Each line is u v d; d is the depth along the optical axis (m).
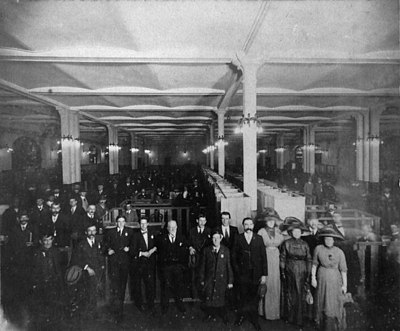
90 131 26.98
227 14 5.06
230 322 4.61
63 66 7.62
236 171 32.66
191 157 40.25
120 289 4.71
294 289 4.38
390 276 5.39
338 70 8.31
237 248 4.52
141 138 36.25
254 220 6.84
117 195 14.76
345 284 4.15
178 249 4.91
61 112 13.41
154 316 4.82
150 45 6.50
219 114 14.34
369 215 8.34
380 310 4.62
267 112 16.00
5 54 6.65
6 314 4.75
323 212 9.09
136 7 4.84
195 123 21.03
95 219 7.17
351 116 16.14
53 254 4.88
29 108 13.91
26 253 5.18
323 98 12.18
